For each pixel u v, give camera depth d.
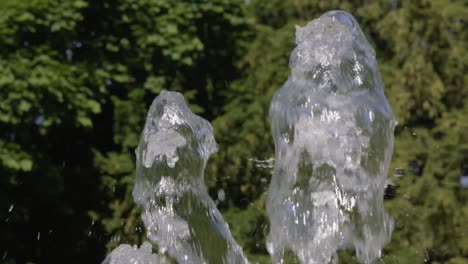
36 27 13.20
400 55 15.24
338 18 5.08
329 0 16.14
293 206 5.10
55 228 13.71
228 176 13.79
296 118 5.03
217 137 13.92
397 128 14.41
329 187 5.04
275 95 5.13
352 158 4.99
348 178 5.02
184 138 5.16
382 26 15.23
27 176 13.13
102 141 14.65
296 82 5.05
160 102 5.21
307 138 5.01
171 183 5.13
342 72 5.00
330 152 5.00
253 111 14.04
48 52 13.11
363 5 16.02
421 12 14.98
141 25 14.38
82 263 13.79
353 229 5.08
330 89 5.00
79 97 13.16
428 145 13.88
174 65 14.67
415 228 12.73
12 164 12.52
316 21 5.09
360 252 5.11
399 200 12.85
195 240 5.14
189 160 5.15
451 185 13.33
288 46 14.79
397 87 14.80
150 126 5.21
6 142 12.64
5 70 12.66
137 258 4.95
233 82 14.77
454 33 15.55
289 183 5.10
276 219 5.16
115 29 14.40
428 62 14.95
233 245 5.23
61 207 13.46
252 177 13.74
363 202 5.05
